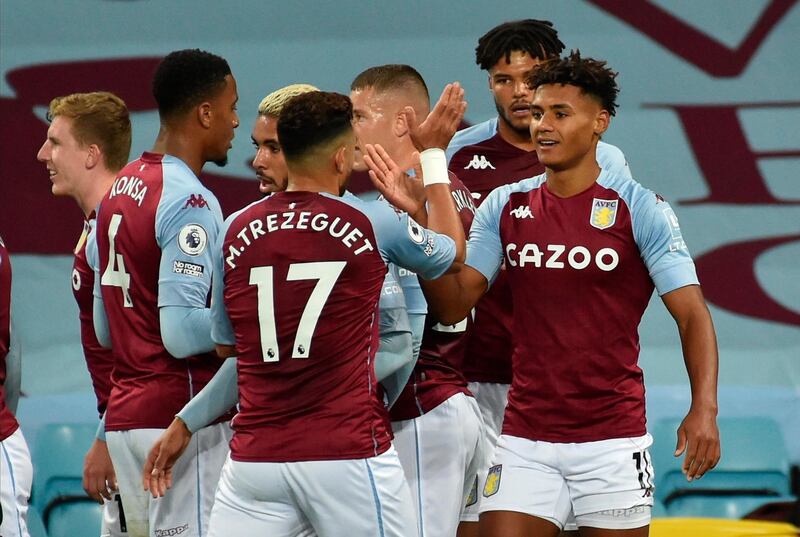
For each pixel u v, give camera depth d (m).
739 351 25.56
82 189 14.66
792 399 24.19
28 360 25.84
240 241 11.44
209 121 13.62
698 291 12.46
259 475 11.29
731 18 26.45
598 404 12.60
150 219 13.04
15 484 13.27
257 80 27.06
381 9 27.05
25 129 26.92
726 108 26.44
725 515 21.38
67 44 27.22
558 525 12.80
